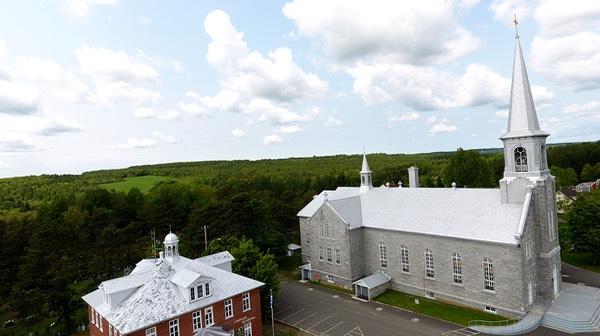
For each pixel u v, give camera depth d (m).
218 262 49.34
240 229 72.44
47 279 52.00
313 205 76.06
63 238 60.47
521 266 43.41
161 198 99.69
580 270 62.38
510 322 43.06
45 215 96.56
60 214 98.88
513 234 44.34
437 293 51.94
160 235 92.12
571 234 65.62
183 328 37.34
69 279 51.22
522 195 46.88
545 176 48.22
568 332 40.91
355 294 56.88
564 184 146.50
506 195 48.03
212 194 125.19
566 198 117.75
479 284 47.38
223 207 75.56
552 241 48.91
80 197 117.81
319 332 45.28
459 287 49.41
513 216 46.03
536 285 47.03
